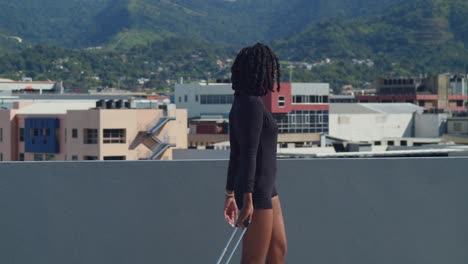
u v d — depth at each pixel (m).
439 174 5.35
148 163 5.07
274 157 4.20
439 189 5.36
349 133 78.06
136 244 5.07
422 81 125.56
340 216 5.28
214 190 5.14
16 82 116.06
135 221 5.07
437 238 5.36
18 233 4.95
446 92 122.44
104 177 5.04
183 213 5.12
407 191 5.33
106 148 51.00
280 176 5.22
